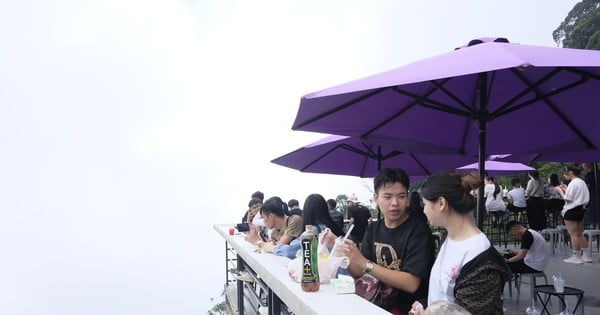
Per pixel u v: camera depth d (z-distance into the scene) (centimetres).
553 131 343
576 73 250
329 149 597
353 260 210
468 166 746
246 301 500
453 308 137
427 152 394
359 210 671
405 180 221
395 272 207
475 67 193
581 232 587
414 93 327
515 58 187
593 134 321
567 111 317
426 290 211
